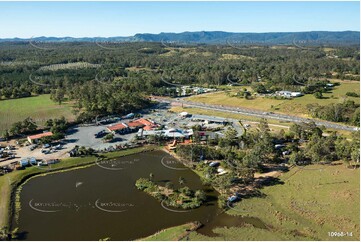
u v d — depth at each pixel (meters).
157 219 82.25
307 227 77.50
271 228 77.56
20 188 99.50
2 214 83.94
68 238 74.94
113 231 77.50
